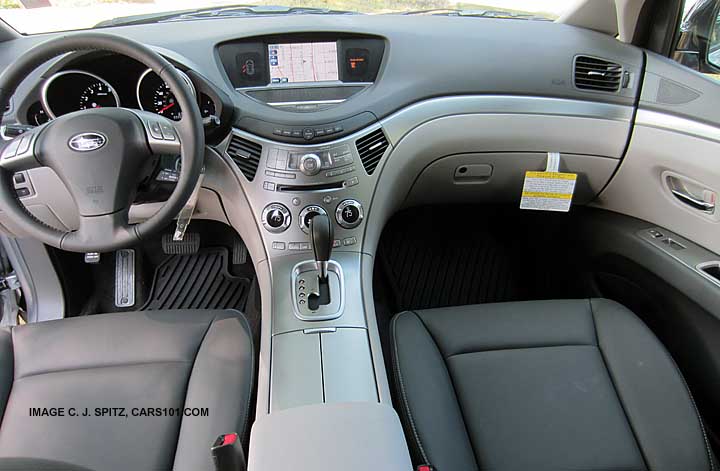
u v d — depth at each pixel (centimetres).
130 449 89
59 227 135
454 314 116
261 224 121
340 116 124
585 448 92
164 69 96
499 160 139
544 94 133
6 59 126
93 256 164
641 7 127
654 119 126
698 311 118
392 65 130
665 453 91
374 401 96
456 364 106
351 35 129
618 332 110
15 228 125
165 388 98
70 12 135
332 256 119
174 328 110
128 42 95
